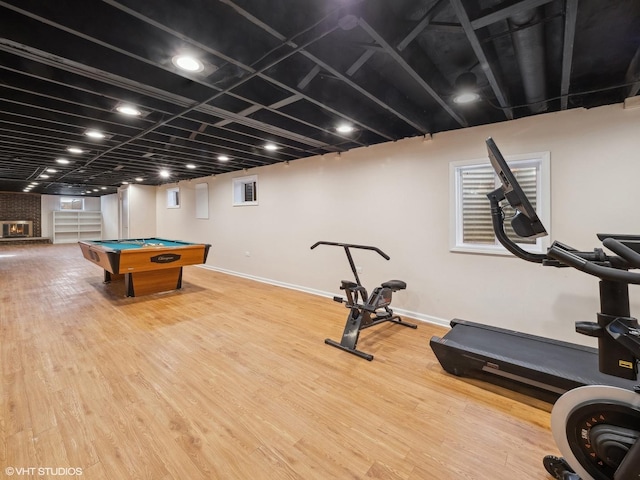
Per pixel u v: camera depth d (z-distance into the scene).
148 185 9.14
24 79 2.34
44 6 1.47
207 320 3.73
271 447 1.70
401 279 3.92
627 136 2.53
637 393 1.20
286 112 2.93
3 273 6.57
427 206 3.65
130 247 4.95
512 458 1.63
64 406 2.03
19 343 3.01
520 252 1.60
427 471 1.55
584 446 1.31
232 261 6.62
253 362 2.67
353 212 4.38
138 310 4.11
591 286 2.73
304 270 5.12
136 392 2.21
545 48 1.95
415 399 2.15
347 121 3.28
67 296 4.78
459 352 2.37
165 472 1.53
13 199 12.81
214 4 1.67
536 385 2.07
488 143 1.61
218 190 6.91
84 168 6.29
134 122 3.34
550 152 2.85
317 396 2.18
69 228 13.59
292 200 5.25
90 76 2.13
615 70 2.40
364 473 1.53
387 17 1.70
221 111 2.84
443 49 2.16
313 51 1.89
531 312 3.03
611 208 2.62
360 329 3.01
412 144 3.74
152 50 1.85
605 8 1.69
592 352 2.29
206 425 1.87
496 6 1.47
